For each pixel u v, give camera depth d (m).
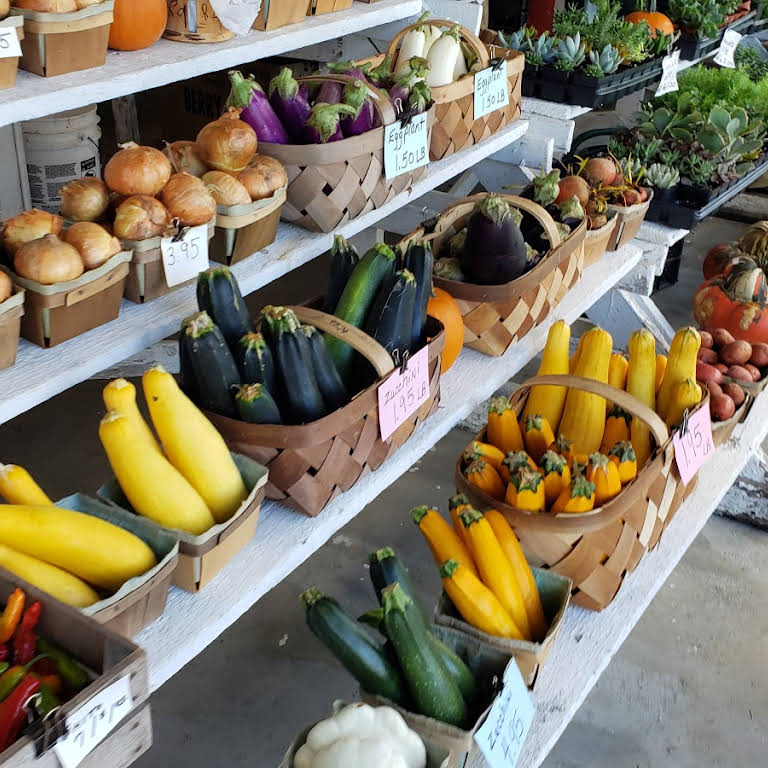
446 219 1.98
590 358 1.77
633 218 2.51
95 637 0.96
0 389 1.25
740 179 3.20
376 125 1.75
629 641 2.13
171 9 1.65
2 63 1.33
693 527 1.88
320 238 1.77
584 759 1.84
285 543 1.39
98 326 1.42
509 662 1.29
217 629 1.25
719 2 3.67
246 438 1.32
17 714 0.89
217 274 1.35
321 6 1.95
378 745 1.11
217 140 1.54
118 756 0.96
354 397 1.38
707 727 1.93
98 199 1.43
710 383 2.03
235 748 1.81
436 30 2.12
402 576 1.27
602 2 3.06
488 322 1.88
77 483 2.46
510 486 1.48
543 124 2.77
